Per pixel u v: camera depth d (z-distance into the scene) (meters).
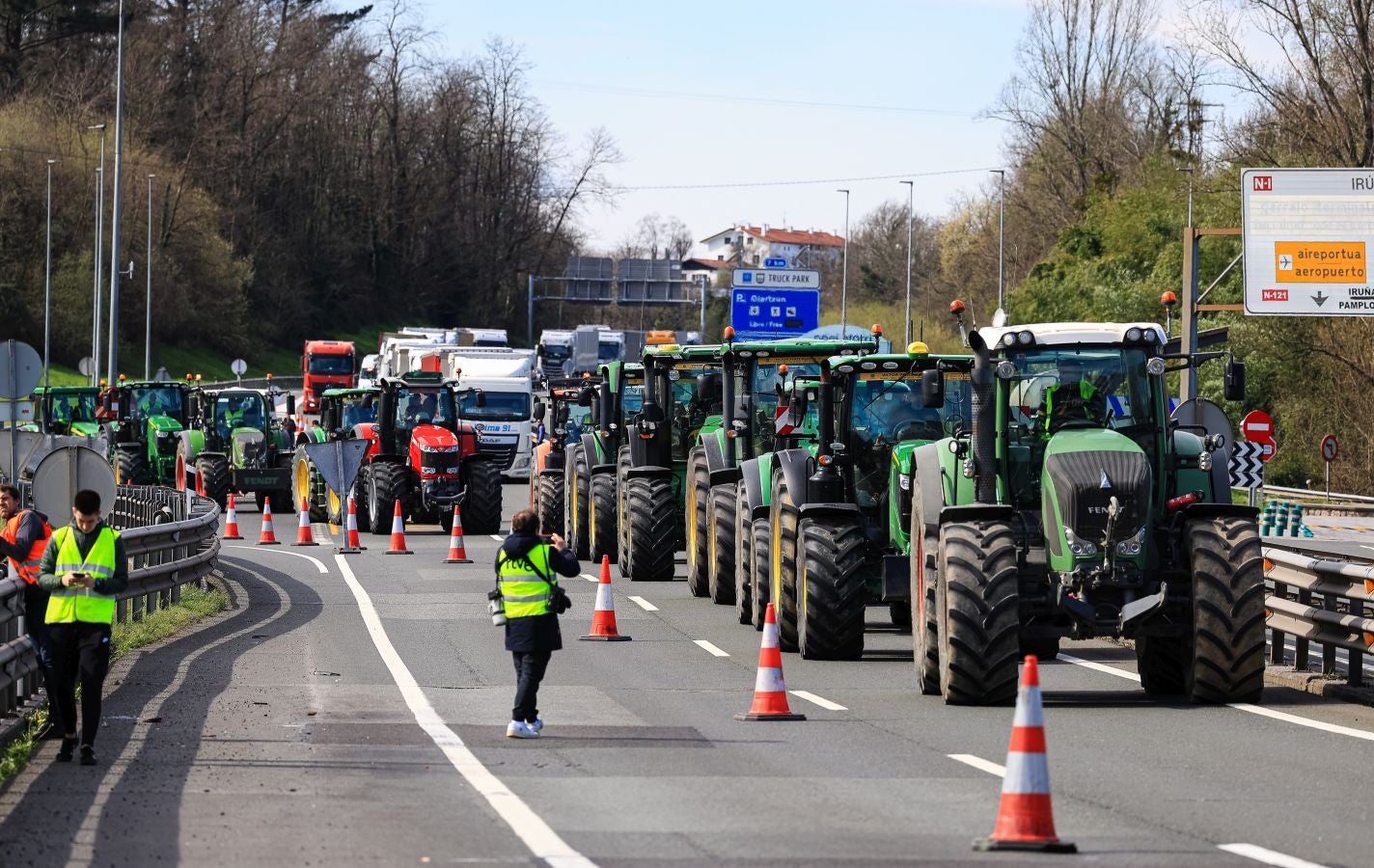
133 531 47.50
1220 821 23.56
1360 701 35.41
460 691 37.75
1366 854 21.41
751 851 21.59
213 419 107.50
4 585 30.44
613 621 48.06
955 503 37.00
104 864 20.86
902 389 45.12
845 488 44.84
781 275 146.25
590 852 21.55
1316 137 134.88
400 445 92.06
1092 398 36.44
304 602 58.16
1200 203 170.38
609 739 31.19
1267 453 103.44
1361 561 38.28
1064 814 24.08
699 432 63.72
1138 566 34.00
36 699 33.59
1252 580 34.34
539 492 86.06
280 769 27.86
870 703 35.81
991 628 34.19
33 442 57.69
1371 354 132.25
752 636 48.94
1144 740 30.70
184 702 35.53
